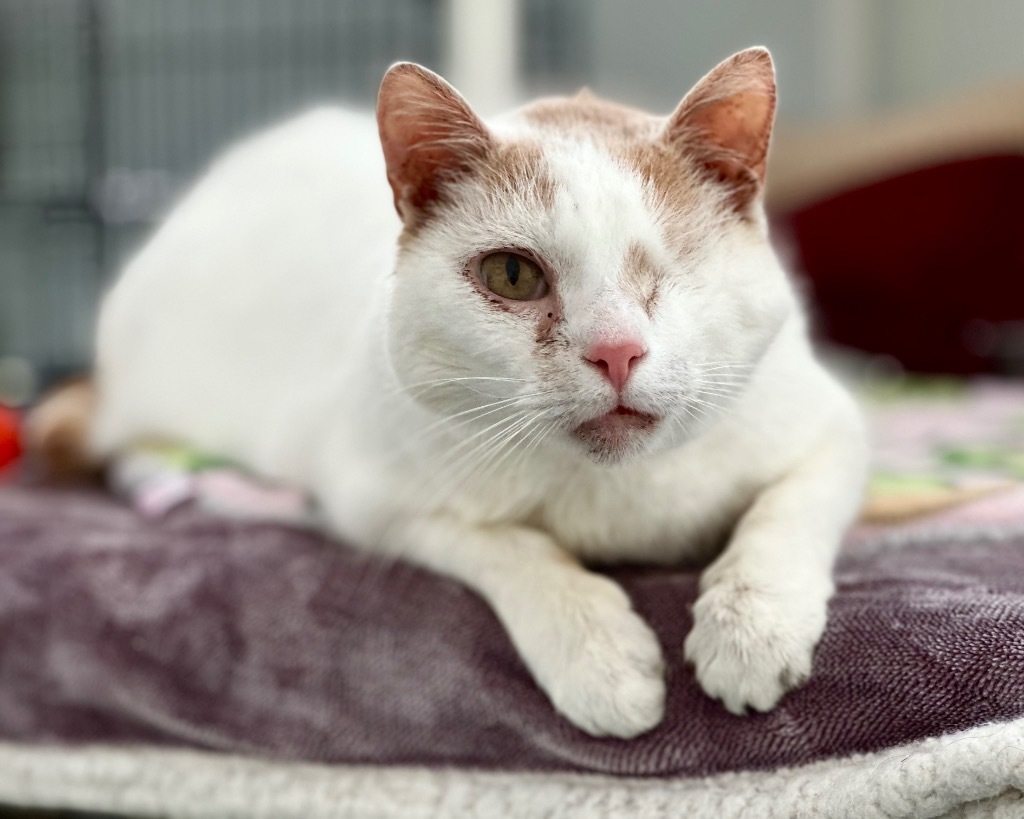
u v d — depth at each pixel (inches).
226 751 36.6
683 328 31.4
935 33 120.5
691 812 29.1
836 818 27.0
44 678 39.0
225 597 37.5
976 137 97.1
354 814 33.7
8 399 96.2
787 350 37.4
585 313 30.8
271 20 110.2
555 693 30.3
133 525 47.8
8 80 110.7
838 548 36.3
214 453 56.7
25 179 111.7
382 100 33.6
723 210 34.6
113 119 112.8
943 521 42.0
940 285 97.3
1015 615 28.4
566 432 31.7
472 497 36.5
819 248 101.5
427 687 33.5
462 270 33.4
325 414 45.7
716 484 35.8
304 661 35.4
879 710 27.9
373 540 39.0
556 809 30.9
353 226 47.7
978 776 24.8
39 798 38.8
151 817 37.5
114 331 60.7
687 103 33.9
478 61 92.7
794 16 124.1
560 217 31.8
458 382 33.4
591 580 32.7
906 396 86.4
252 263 54.9
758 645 28.6
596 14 112.1
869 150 104.7
